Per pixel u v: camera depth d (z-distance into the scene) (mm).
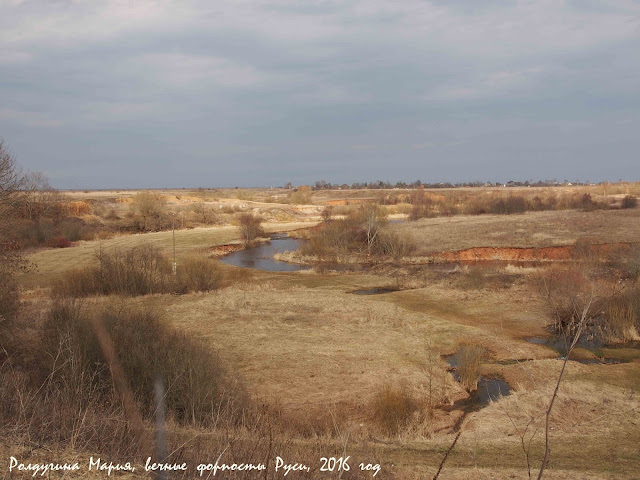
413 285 34812
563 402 13969
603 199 88375
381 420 12695
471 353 17125
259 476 6133
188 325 23234
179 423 10711
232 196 132000
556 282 25281
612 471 9406
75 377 9648
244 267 46125
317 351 19312
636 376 16469
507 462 9805
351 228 53406
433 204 94000
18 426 6273
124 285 31156
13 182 19766
